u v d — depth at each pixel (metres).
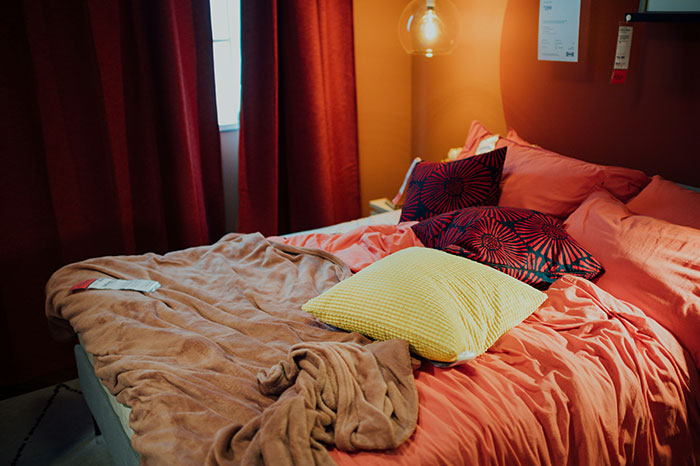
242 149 3.04
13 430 2.34
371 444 1.20
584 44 2.36
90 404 2.05
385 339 1.49
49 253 2.68
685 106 2.05
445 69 3.22
